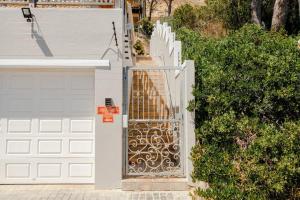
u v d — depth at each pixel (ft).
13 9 26.73
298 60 23.59
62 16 27.02
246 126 20.74
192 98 25.94
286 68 22.29
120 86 26.35
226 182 18.25
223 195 17.04
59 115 27.37
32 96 27.35
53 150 27.12
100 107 26.07
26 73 27.40
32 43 26.71
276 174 17.06
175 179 25.75
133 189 25.18
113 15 27.25
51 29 26.89
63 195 24.14
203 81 25.91
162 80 41.04
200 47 36.09
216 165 19.44
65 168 27.04
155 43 59.82
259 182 17.33
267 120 22.56
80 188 25.98
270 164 17.87
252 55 24.11
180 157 26.61
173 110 33.40
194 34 49.57
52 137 27.20
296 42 29.86
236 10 62.69
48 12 26.96
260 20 56.85
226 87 23.66
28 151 27.02
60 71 27.48
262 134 19.24
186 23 70.03
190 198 23.31
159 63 52.44
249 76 23.13
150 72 41.22
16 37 26.63
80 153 27.17
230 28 63.00
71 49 26.84
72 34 26.94
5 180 26.76
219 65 26.27
